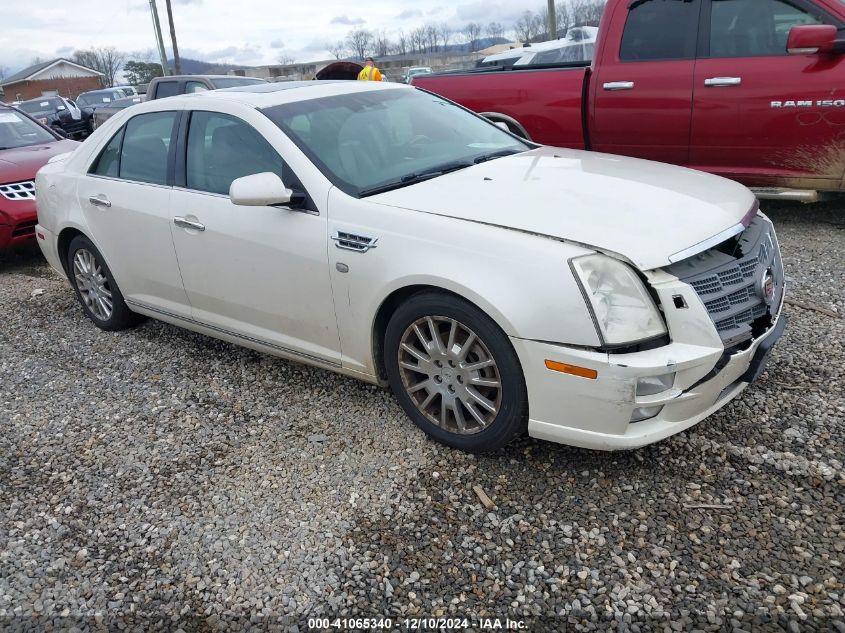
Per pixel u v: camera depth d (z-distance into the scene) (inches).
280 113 144.9
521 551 99.4
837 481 106.6
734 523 100.7
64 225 188.9
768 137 211.6
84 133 771.4
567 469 115.7
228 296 150.0
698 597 89.0
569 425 106.4
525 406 110.3
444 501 111.1
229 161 146.9
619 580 93.0
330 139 141.2
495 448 116.6
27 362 180.1
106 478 125.9
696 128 222.5
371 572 98.3
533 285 103.4
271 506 114.1
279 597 95.7
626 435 104.0
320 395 148.0
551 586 93.1
